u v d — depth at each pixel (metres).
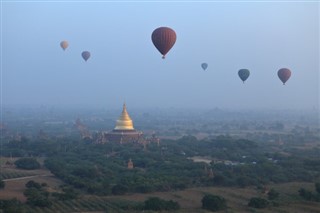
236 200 125.06
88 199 124.69
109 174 160.50
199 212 110.69
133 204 116.38
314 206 117.31
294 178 156.88
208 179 149.75
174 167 173.25
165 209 112.06
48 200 117.00
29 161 180.50
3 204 110.94
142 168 178.38
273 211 111.75
